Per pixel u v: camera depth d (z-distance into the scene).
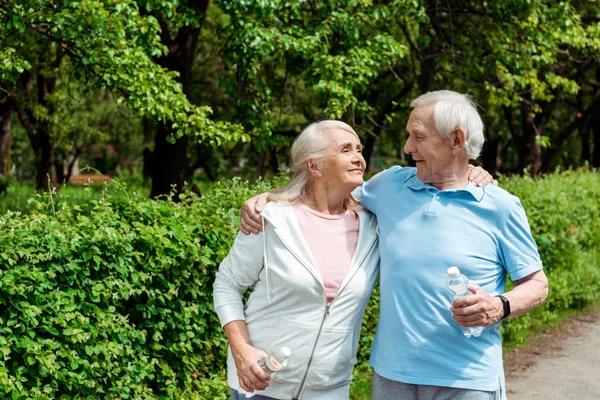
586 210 10.51
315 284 2.72
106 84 8.72
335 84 10.12
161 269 4.39
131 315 4.39
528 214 8.52
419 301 2.71
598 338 7.81
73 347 4.04
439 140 2.74
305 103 17.66
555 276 8.65
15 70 9.15
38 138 18.84
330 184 2.84
